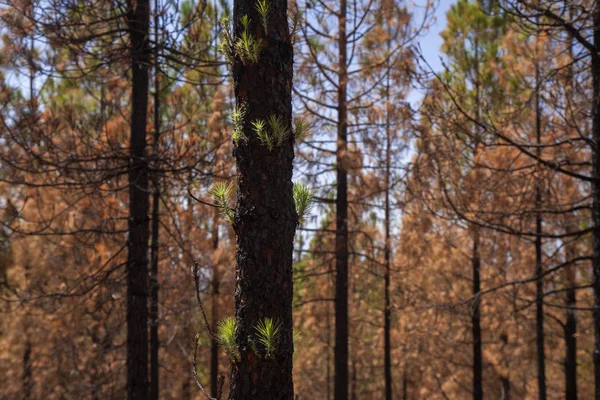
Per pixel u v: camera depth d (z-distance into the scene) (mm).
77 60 7227
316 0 9711
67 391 13297
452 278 12500
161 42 7391
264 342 2334
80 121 7480
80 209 9570
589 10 6559
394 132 9781
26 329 13578
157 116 8961
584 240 9133
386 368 14203
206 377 17594
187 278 10586
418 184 9500
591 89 6871
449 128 7516
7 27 6660
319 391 21172
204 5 7414
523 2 6633
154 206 10398
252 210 2486
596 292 6660
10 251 13859
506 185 7738
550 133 8102
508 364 12656
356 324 15539
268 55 2555
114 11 7531
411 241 12086
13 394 14180
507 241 9805
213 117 8242
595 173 6664
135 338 7148
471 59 11164
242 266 2492
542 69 7980
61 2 6879
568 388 10531
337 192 10266
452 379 13891
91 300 10453
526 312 11164
